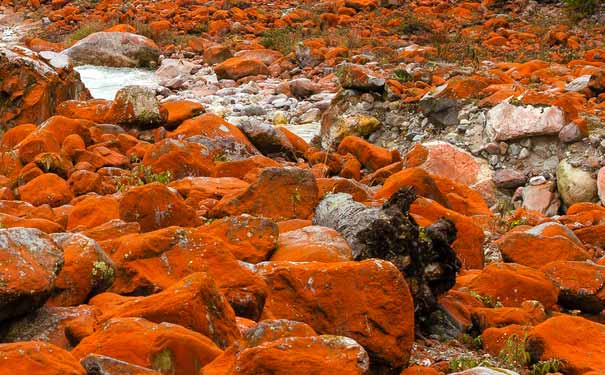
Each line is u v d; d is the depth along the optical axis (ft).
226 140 50.57
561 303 30.94
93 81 79.30
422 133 55.31
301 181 35.65
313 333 19.80
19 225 29.89
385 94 57.72
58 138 47.09
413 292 26.94
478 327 27.73
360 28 95.20
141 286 24.61
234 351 19.22
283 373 17.95
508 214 45.93
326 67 79.25
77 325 20.98
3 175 43.98
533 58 80.84
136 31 93.45
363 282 23.43
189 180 40.22
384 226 27.37
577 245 34.78
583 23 95.55
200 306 20.95
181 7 105.60
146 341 19.17
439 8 102.89
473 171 50.93
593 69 65.62
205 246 25.23
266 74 79.66
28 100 53.42
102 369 17.35
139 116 51.60
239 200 35.37
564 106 50.67
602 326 25.61
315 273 23.82
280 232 32.37
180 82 77.61
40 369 16.75
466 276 31.89
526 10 101.30
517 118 51.03
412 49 82.89
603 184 47.39
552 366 24.41
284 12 103.71
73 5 110.11
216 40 93.91
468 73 63.77
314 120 65.16
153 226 31.89
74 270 23.79
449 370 24.30
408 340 23.25
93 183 40.91
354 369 18.04
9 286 20.35
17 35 102.06
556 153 50.57
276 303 24.11
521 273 30.27
